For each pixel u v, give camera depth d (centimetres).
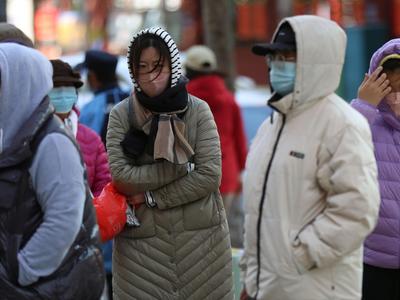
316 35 995
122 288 1090
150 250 1073
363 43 4238
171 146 1048
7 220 857
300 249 973
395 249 1196
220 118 2041
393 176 1197
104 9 6012
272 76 1027
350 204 952
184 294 1073
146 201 1068
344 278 988
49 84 879
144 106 1063
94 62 1647
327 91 1002
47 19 6003
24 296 852
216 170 1073
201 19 4941
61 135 864
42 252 847
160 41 1055
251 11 5456
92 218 884
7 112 860
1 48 867
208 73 2041
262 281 999
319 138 984
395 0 4619
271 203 995
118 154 1080
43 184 852
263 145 1030
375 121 1218
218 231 1087
